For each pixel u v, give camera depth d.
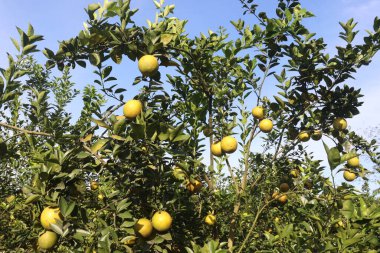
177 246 1.54
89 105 2.09
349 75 1.76
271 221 2.10
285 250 1.37
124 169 1.38
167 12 1.78
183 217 1.65
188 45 1.84
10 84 1.27
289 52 1.85
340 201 1.25
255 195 2.19
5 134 2.09
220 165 1.99
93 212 1.63
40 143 2.03
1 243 1.78
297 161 2.08
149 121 1.38
